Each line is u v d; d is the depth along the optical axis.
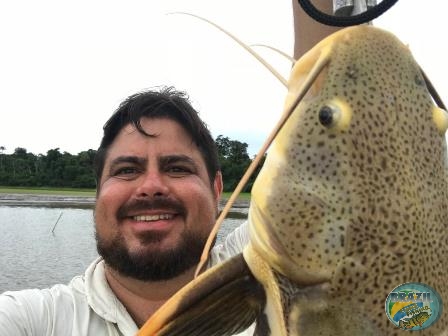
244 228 0.62
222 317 0.33
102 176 0.54
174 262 0.51
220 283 0.33
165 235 0.51
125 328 0.49
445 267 0.30
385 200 0.30
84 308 0.51
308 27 0.42
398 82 0.32
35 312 0.50
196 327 0.33
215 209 0.57
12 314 0.48
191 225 0.52
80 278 0.54
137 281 0.51
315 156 0.31
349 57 0.32
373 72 0.32
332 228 0.30
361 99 0.31
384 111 0.31
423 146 0.31
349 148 0.31
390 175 0.30
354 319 0.29
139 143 0.52
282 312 0.31
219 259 0.57
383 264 0.30
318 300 0.30
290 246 0.30
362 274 0.30
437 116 0.32
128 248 0.51
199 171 0.54
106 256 0.52
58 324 0.50
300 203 0.31
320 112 0.31
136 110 0.53
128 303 0.52
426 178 0.31
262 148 0.29
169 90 0.57
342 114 0.31
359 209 0.30
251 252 0.33
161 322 0.32
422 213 0.30
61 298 0.51
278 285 0.31
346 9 0.35
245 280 0.33
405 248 0.30
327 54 0.32
